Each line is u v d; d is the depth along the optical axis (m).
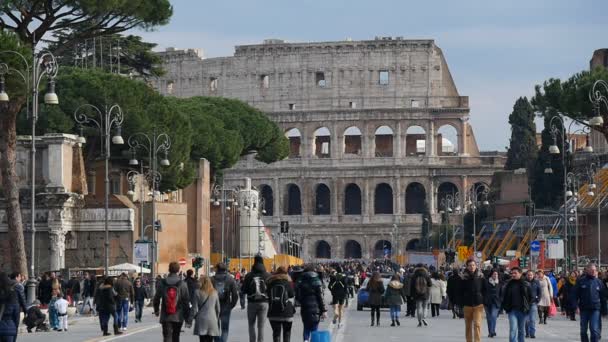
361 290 102.81
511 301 56.06
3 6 95.50
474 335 54.88
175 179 146.25
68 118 134.38
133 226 127.88
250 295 50.44
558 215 176.75
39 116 133.25
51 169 123.62
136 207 135.00
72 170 126.88
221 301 52.22
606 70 135.38
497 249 197.12
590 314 52.53
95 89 136.00
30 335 68.88
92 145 139.00
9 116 91.94
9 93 88.62
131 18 101.81
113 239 127.38
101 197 129.88
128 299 70.62
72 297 95.12
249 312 50.59
